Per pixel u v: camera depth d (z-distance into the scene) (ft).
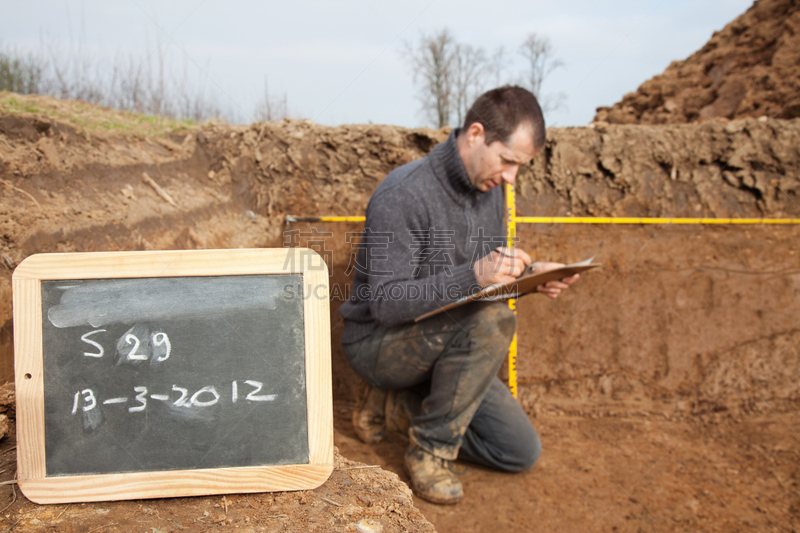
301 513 3.67
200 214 10.07
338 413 9.89
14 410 4.57
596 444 9.01
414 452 7.08
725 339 10.67
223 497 3.79
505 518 6.63
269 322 3.95
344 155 11.07
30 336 3.67
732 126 11.19
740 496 7.33
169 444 3.75
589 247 10.82
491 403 7.35
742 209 11.16
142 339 3.82
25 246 6.14
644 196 11.02
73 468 3.64
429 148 11.02
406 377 7.02
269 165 11.14
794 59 14.94
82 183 7.97
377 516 3.72
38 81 12.99
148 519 3.50
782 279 10.77
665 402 10.52
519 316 10.61
